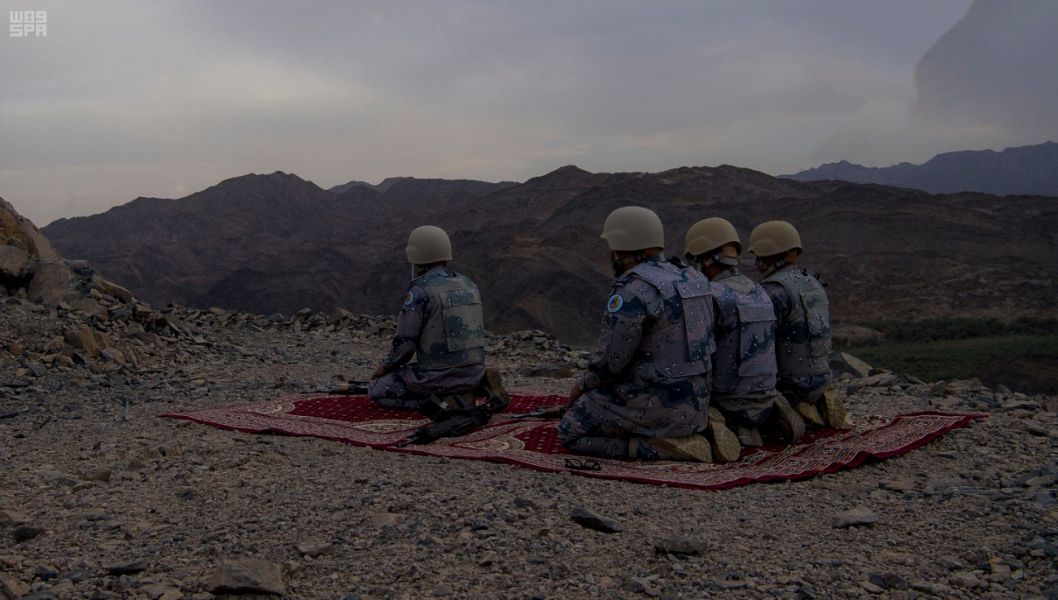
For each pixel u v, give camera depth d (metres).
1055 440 6.78
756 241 7.12
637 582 3.62
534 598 3.51
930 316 133.12
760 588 3.62
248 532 4.23
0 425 7.32
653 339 5.90
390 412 7.70
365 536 4.18
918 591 3.64
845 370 11.34
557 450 6.27
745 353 6.34
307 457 5.96
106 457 5.93
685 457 5.91
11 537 4.16
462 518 4.44
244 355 12.80
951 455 6.19
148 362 11.22
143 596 3.49
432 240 7.74
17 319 11.44
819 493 5.19
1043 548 4.00
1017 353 61.81
